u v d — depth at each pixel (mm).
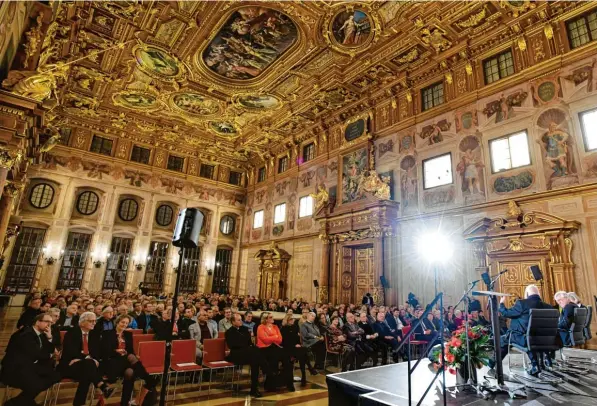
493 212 10977
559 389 4488
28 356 4664
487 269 10758
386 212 13875
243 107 18844
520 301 5387
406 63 14055
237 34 13391
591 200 9117
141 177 22438
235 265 24734
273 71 15555
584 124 9602
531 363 5395
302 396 6438
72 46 13758
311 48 13836
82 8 11883
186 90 17391
